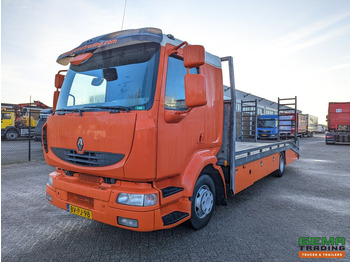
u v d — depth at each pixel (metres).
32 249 3.06
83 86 3.25
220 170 3.89
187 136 3.16
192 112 3.27
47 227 3.72
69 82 3.46
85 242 3.24
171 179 3.10
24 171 8.00
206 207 3.65
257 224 3.85
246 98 28.69
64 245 3.16
